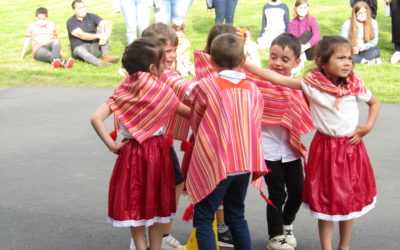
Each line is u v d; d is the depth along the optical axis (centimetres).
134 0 1104
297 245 430
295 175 414
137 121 367
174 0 1102
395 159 603
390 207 491
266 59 1059
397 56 1038
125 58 368
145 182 371
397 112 768
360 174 381
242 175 362
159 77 377
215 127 351
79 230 459
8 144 676
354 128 379
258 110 362
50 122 759
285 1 1559
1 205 504
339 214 376
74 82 976
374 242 433
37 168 596
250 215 481
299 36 1030
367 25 1027
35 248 430
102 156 631
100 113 367
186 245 401
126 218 371
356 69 998
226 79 357
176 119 399
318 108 379
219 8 1152
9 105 846
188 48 983
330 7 1466
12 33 1405
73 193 532
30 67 1091
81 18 1118
